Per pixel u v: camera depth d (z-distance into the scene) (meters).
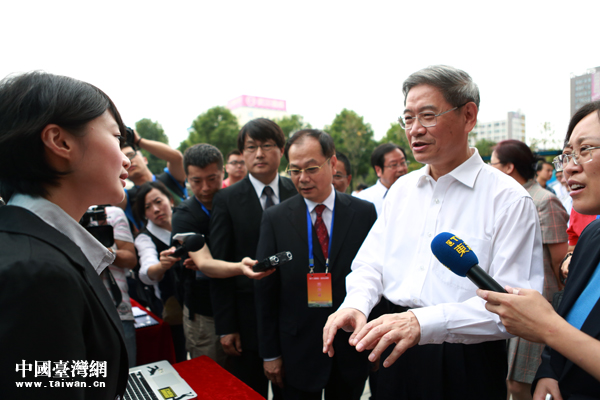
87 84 0.81
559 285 2.26
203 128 38.62
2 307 0.58
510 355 2.24
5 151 0.71
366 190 4.02
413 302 1.41
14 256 0.62
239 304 2.23
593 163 0.96
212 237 2.29
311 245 1.97
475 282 1.05
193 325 2.46
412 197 1.54
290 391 1.93
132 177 3.54
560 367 1.07
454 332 1.18
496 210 1.32
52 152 0.74
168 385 1.42
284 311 1.94
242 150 2.41
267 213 2.08
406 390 1.42
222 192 2.36
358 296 1.40
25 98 0.71
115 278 2.25
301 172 1.97
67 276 0.65
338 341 1.85
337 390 1.89
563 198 4.45
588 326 0.95
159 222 2.81
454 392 1.31
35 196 0.75
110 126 0.82
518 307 0.90
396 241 1.53
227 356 2.43
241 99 82.44
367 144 33.78
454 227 1.38
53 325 0.61
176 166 3.83
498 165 2.58
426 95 1.31
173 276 2.70
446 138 1.31
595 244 1.08
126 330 2.15
